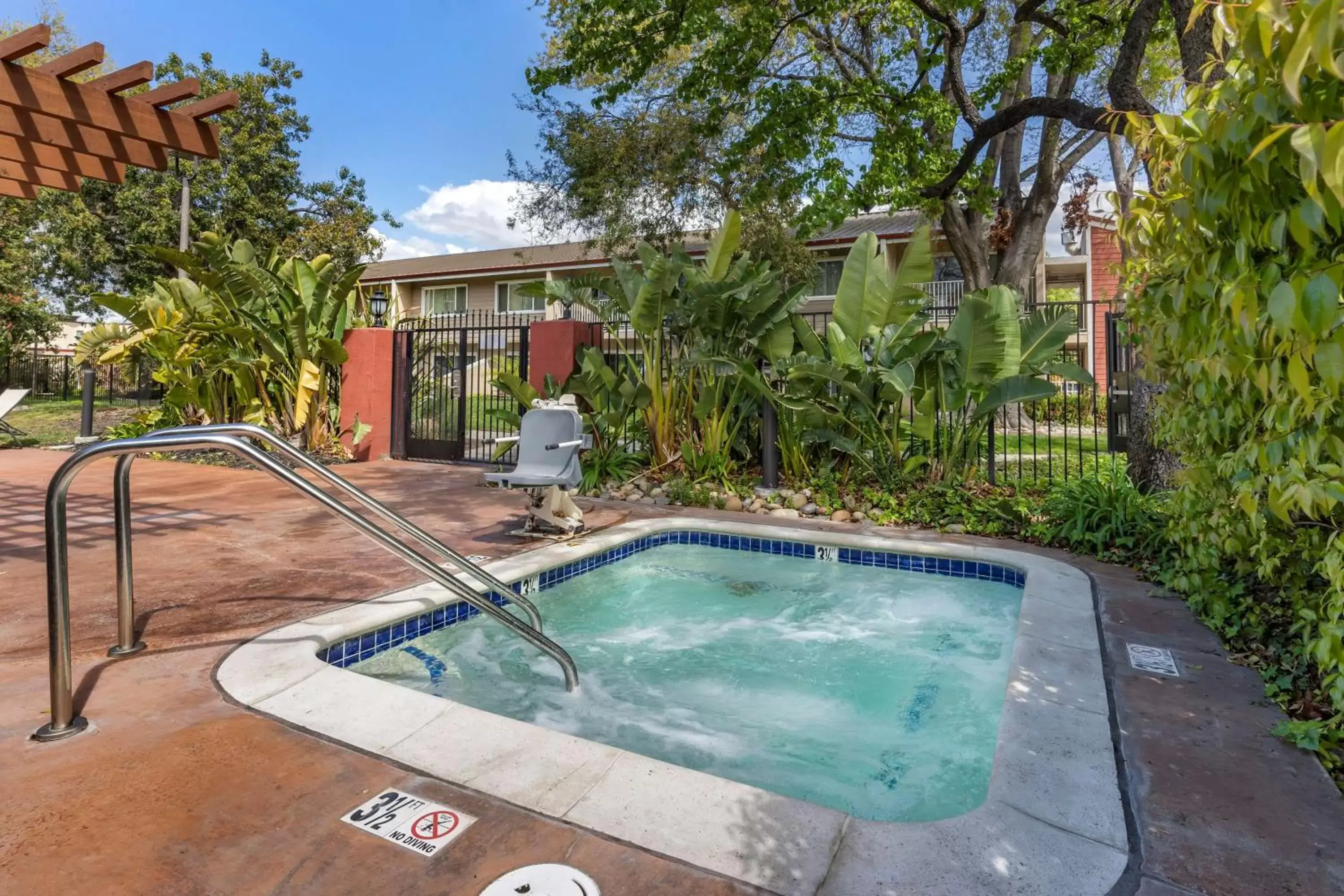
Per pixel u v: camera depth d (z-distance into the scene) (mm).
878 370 6469
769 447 7129
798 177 11523
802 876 1609
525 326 9109
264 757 2141
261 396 10266
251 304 9914
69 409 17000
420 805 1901
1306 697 2535
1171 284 2887
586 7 10281
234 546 5000
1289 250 2143
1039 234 14242
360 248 21656
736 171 12742
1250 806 1883
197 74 20188
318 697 2545
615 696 3344
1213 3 1547
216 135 4684
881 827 1789
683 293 7539
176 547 4949
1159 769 2078
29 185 5199
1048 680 2717
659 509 6660
